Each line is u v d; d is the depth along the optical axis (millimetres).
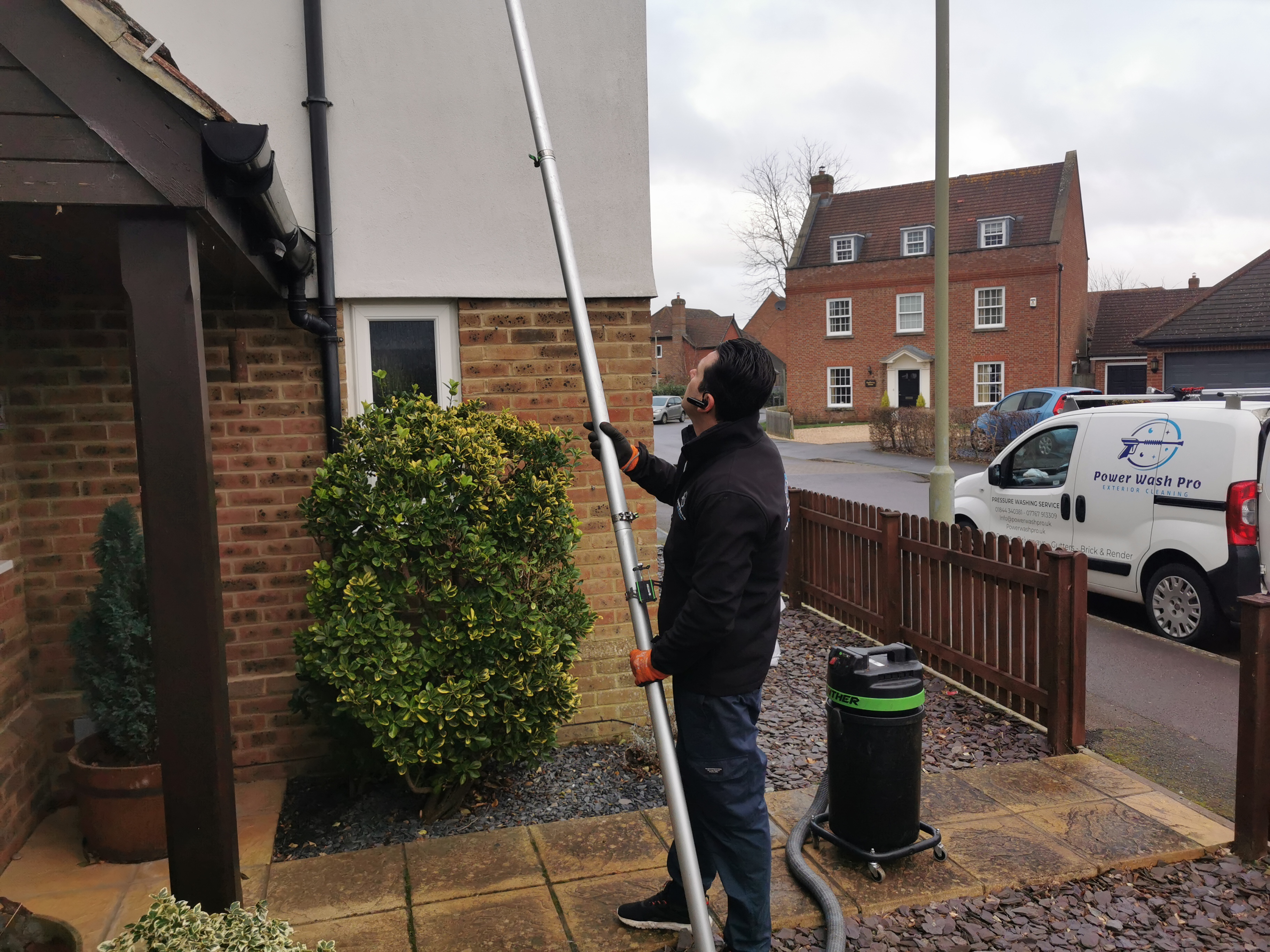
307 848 3664
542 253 4449
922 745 3539
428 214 4336
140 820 3445
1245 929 3043
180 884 2445
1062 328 30859
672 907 2941
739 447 2633
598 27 4422
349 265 4281
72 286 3711
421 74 4289
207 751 2434
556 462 3922
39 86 2191
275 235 3127
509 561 3705
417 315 4449
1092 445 7148
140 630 3408
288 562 4262
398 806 3988
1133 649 6410
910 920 3080
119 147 2219
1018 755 4527
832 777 3406
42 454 3969
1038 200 31594
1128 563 6820
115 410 4020
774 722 5113
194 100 2205
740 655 2625
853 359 33812
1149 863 3436
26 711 3840
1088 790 4047
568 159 4438
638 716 4695
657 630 4668
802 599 7777
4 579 3709
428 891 3227
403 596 3701
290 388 4234
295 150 4176
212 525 2432
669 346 57281
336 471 3662
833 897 3082
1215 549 6152
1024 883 3283
